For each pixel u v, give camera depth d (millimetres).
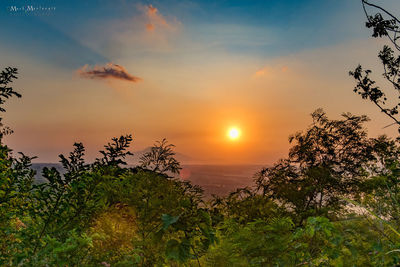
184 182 2564
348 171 6977
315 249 2492
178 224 1932
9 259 2508
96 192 2721
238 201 2965
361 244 2623
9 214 2873
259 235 2320
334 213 3119
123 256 2391
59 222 2748
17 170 3238
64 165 3035
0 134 3949
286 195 3287
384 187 4078
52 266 2316
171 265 2211
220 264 2145
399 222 3291
